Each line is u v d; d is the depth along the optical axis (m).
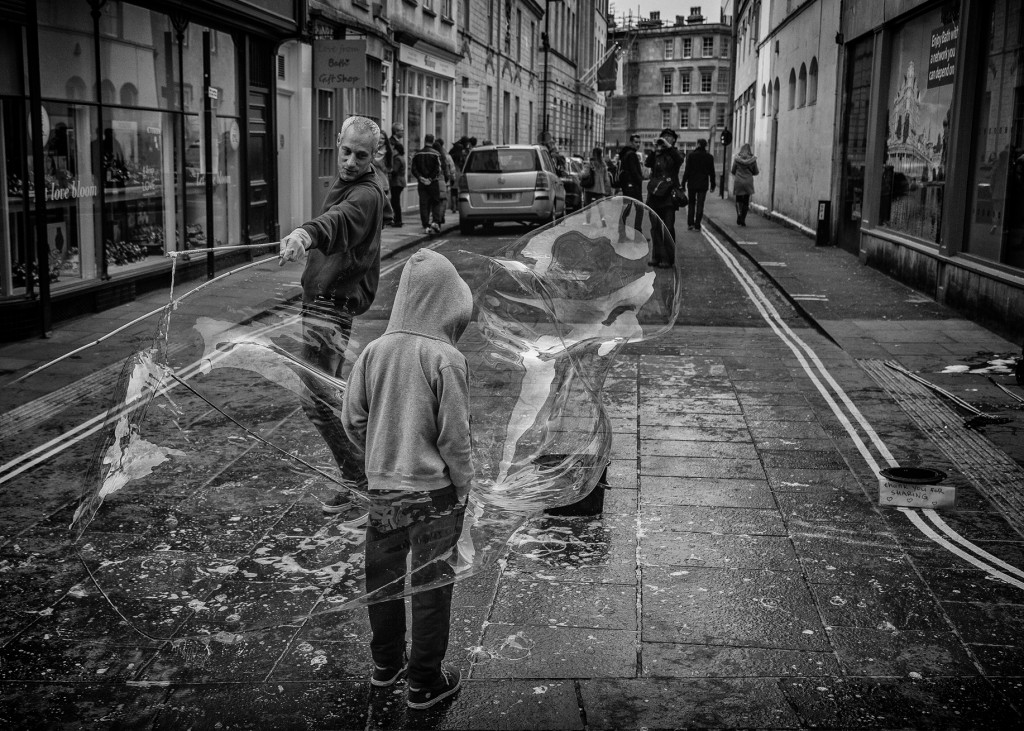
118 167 9.70
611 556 3.96
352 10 17.52
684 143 85.06
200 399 3.08
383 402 2.65
